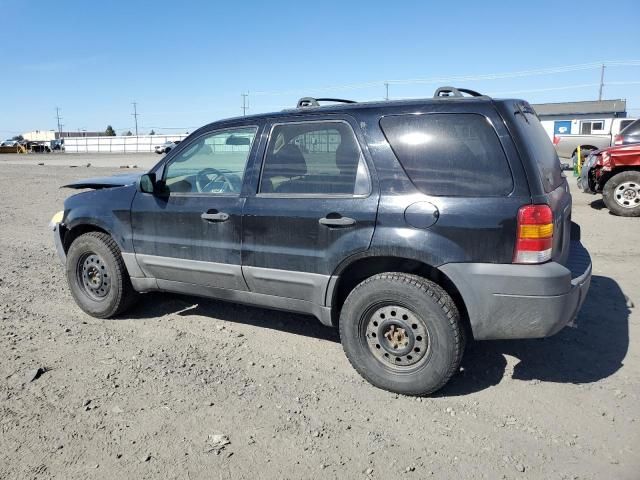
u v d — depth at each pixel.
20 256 8.00
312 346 4.51
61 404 3.53
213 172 4.41
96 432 3.21
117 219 4.89
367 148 3.69
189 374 3.98
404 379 3.61
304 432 3.22
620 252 7.44
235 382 3.86
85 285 5.27
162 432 3.21
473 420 3.34
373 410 3.47
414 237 3.46
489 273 3.31
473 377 3.90
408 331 3.58
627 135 12.72
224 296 4.48
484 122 3.41
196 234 4.40
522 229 3.26
